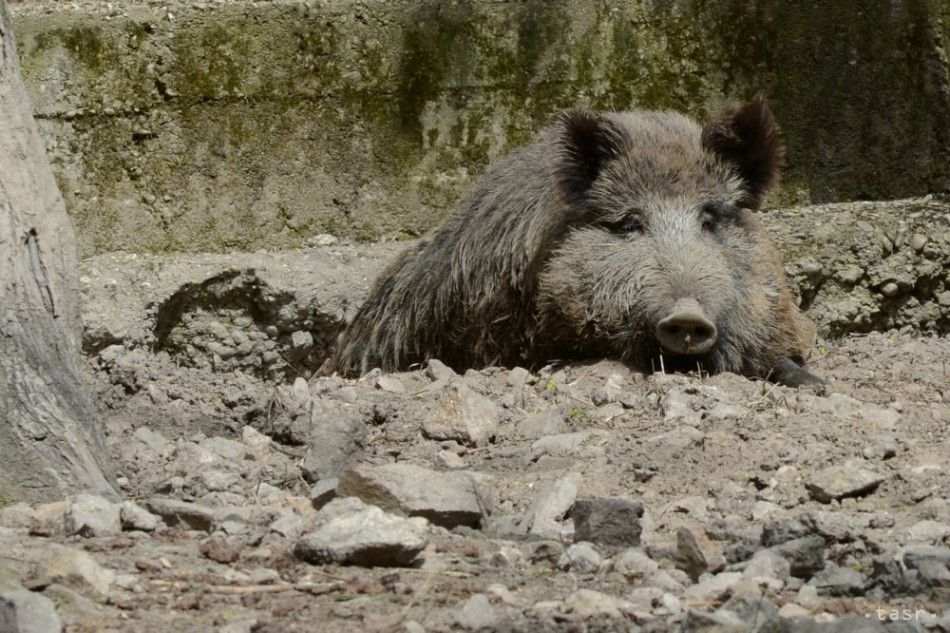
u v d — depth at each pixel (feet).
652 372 58.44
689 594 31.86
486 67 81.92
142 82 80.18
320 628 28.78
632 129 62.59
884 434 46.42
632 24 82.38
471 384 55.36
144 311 75.56
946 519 38.40
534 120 82.28
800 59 83.15
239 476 45.37
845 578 32.55
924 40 82.79
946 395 54.60
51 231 46.70
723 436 45.75
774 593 31.89
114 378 55.57
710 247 60.03
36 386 41.81
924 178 83.51
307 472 44.83
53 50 79.51
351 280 78.74
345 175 81.92
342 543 33.50
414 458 46.39
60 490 39.88
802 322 66.28
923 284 80.84
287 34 81.05
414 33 81.61
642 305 57.67
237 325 78.59
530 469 45.06
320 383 57.93
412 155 82.12
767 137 62.44
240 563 33.65
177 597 30.78
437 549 35.32
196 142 80.84
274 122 81.25
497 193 66.80
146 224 80.53
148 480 44.32
